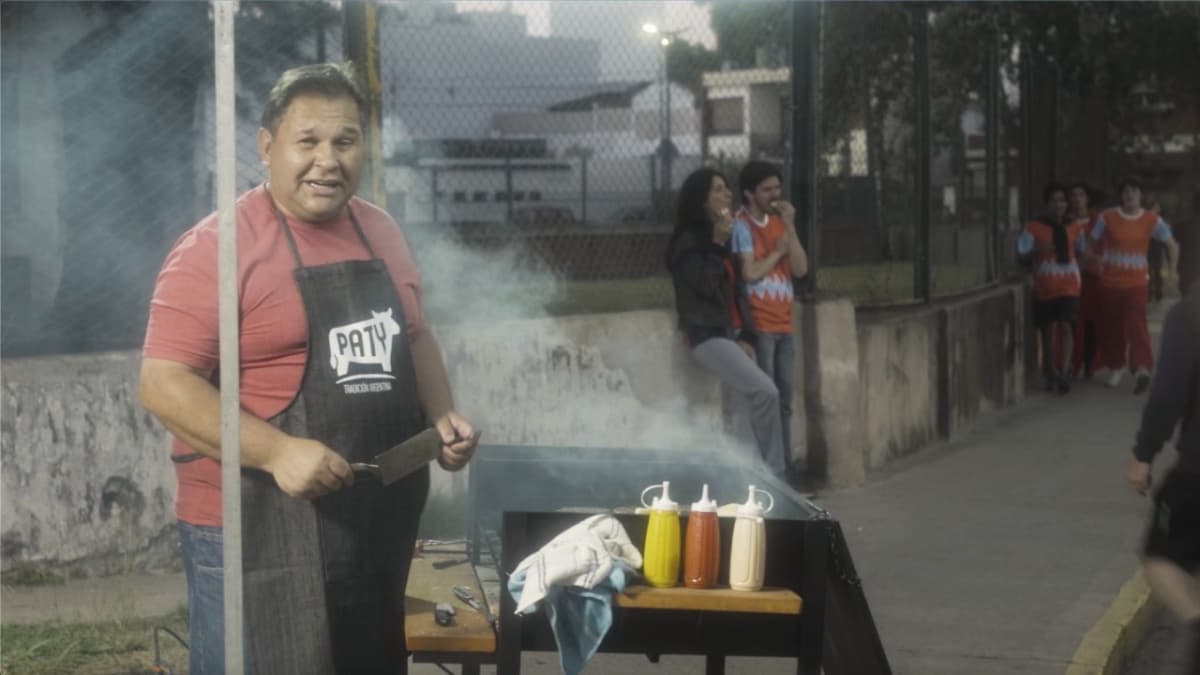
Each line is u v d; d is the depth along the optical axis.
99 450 6.97
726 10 12.16
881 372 10.78
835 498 9.48
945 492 9.77
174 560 7.19
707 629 3.90
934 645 6.34
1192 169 23.77
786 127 10.07
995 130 14.71
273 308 3.36
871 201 11.59
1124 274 15.24
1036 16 23.83
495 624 3.90
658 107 14.62
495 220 15.75
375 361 3.43
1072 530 8.66
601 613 3.70
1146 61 23.97
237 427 3.15
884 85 11.77
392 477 3.34
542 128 15.77
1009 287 14.53
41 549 6.82
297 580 3.38
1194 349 5.13
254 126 8.43
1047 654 6.23
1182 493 5.07
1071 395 14.98
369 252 3.53
